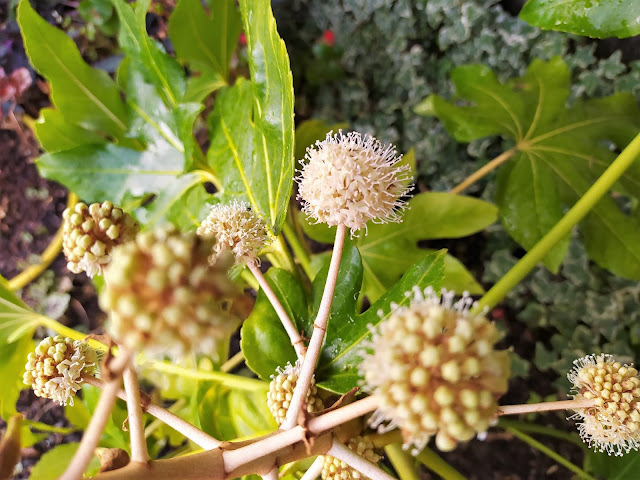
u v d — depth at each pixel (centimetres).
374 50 39
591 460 27
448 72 38
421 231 27
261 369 20
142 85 28
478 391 10
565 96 29
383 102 39
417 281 17
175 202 27
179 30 27
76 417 28
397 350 10
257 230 16
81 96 28
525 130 29
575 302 34
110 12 39
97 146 28
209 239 9
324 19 40
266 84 19
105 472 11
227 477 12
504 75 36
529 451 34
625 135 28
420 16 37
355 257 19
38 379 15
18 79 39
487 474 34
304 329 20
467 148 38
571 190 28
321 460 16
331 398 19
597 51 35
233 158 25
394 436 20
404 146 39
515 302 36
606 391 14
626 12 19
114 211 12
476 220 27
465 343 10
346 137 15
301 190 15
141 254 8
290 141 18
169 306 8
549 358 34
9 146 40
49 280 39
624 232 27
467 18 35
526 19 21
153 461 11
